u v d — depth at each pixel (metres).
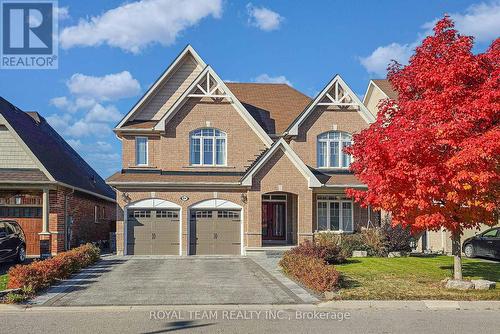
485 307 14.06
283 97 35.25
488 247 25.55
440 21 16.16
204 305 14.12
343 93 31.45
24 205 28.34
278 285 17.36
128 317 12.59
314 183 28.83
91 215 36.41
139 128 30.16
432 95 15.70
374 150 15.69
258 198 28.81
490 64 15.78
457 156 14.39
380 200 16.45
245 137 30.52
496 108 14.40
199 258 27.02
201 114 30.38
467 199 15.21
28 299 14.78
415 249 30.39
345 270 20.42
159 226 29.31
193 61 32.31
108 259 26.47
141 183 28.97
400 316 12.82
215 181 29.33
